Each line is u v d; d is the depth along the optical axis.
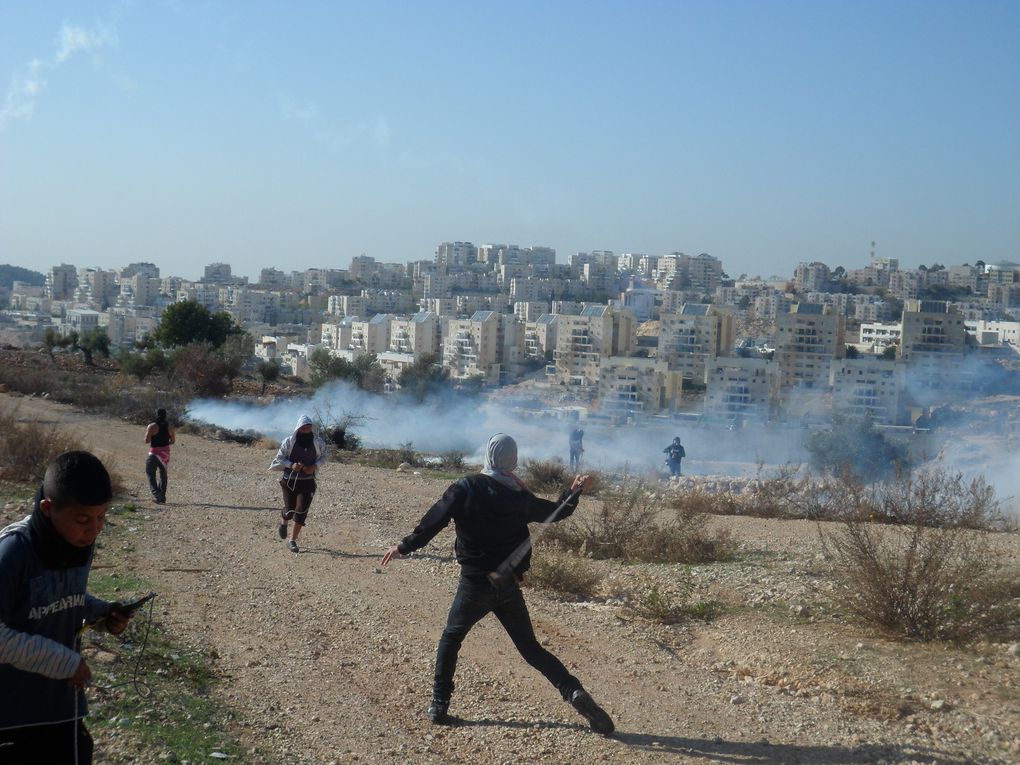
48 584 3.56
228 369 42.75
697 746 5.71
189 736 5.48
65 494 3.47
